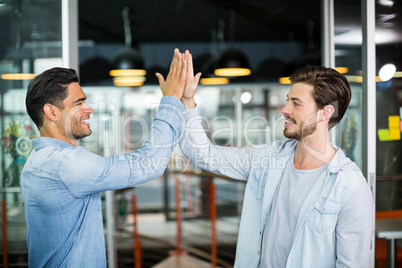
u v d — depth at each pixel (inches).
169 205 232.1
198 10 205.8
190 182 238.5
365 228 48.4
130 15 212.5
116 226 148.6
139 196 269.4
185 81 54.0
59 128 49.2
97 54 269.7
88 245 48.6
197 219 229.5
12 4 84.1
